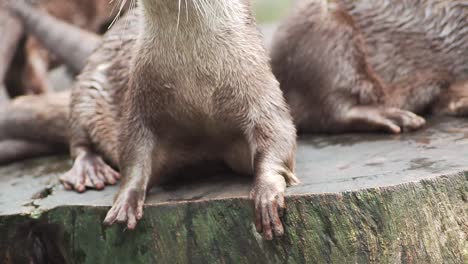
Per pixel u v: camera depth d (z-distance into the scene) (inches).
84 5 524.7
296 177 247.6
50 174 323.3
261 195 232.8
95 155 303.9
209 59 249.4
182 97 252.7
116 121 299.1
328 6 325.7
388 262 228.1
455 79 318.3
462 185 238.2
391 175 238.8
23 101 378.3
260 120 251.1
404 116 304.2
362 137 304.7
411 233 230.2
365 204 226.8
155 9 242.5
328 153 283.0
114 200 253.6
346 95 318.0
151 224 248.2
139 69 255.3
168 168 267.7
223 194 245.8
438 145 272.2
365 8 323.9
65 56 452.8
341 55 319.0
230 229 239.1
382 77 322.3
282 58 333.1
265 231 228.5
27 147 370.3
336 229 227.6
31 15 464.4
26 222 268.4
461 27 315.0
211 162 271.4
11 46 473.4
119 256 256.1
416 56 320.5
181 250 246.4
